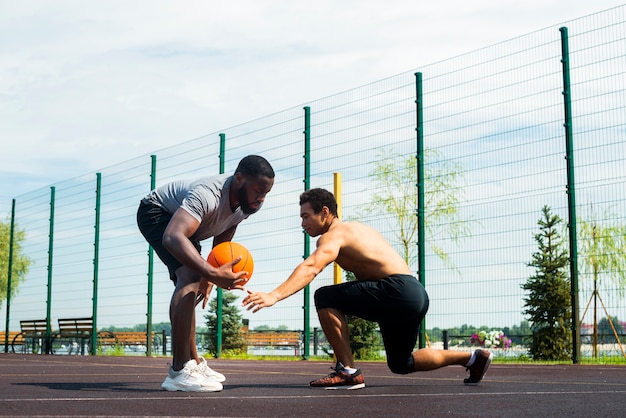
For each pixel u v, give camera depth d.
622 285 9.20
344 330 4.23
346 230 4.21
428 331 9.64
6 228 29.47
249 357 12.58
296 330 11.47
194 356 4.27
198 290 4.41
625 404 3.20
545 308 10.18
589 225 9.98
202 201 4.04
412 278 4.20
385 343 4.32
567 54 8.77
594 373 6.29
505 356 10.43
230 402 3.29
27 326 16.77
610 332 9.41
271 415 2.77
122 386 4.41
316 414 2.81
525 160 9.02
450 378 5.48
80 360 10.63
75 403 3.18
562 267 10.41
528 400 3.42
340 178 10.88
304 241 11.30
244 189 4.14
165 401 3.31
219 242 4.41
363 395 3.72
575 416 2.73
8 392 3.85
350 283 4.22
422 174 9.88
